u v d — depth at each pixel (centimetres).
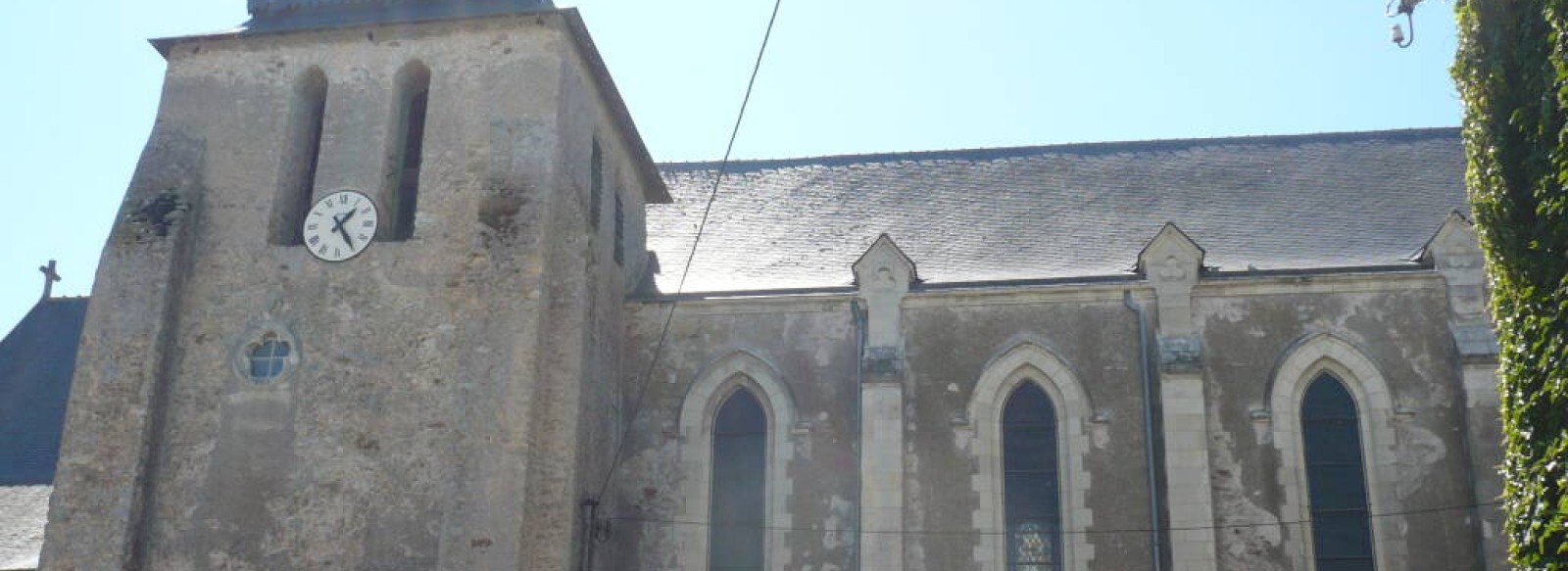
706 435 2864
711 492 2836
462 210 2652
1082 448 2708
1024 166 3441
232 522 2495
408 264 2619
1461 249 2733
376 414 2520
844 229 3272
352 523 2461
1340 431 2695
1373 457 2647
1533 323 1822
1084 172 3381
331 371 2567
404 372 2539
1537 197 1827
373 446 2502
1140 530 2634
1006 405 2808
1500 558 2502
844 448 2788
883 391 2753
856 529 2720
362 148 2752
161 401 2577
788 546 2736
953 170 3462
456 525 2369
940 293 2848
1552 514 1758
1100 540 2642
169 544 2494
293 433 2538
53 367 3475
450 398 2503
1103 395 2739
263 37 2858
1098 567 2625
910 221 3262
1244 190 3238
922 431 2761
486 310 2522
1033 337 2805
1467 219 2747
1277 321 2748
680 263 3195
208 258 2692
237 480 2522
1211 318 2767
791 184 3509
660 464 2836
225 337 2625
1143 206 3216
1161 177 3325
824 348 2875
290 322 2619
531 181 2617
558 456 2492
